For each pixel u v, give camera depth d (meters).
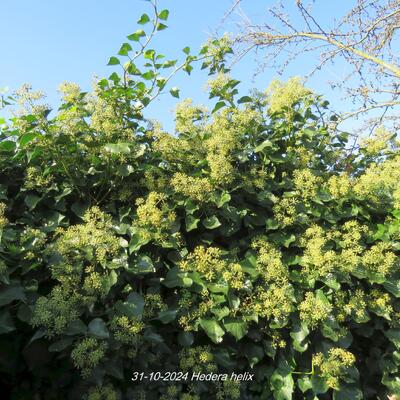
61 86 2.73
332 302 2.81
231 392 2.46
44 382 2.38
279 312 2.54
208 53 3.28
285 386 2.57
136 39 2.88
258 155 3.25
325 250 2.95
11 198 2.71
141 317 2.26
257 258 2.79
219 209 2.86
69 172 2.73
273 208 2.98
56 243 2.35
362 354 3.02
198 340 2.57
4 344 2.21
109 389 2.21
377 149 3.66
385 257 3.00
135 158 2.83
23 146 2.61
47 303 2.07
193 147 3.09
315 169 3.44
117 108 2.91
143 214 2.55
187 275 2.59
